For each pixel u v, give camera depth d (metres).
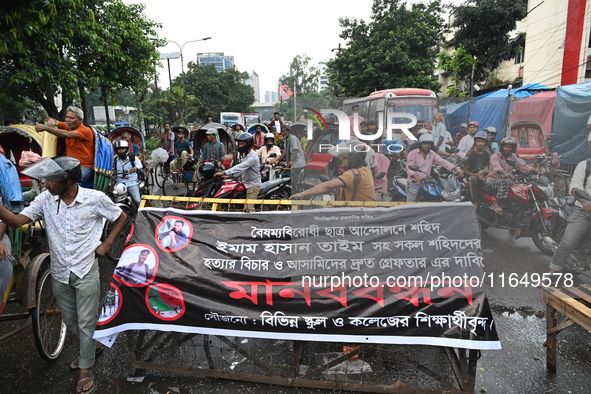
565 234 3.02
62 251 2.66
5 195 3.49
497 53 19.80
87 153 4.89
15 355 3.21
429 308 2.57
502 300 3.80
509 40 20.28
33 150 6.53
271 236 2.89
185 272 2.80
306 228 2.76
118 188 5.75
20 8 6.68
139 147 10.42
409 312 2.57
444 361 2.88
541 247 3.07
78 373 2.95
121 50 14.62
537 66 18.81
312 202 2.75
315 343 3.10
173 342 2.91
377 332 2.57
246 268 2.79
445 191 2.78
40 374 2.94
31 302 2.83
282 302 2.67
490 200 2.84
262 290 2.70
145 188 8.29
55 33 9.81
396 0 25.20
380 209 2.75
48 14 7.09
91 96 48.78
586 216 2.98
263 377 2.65
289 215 2.97
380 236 2.73
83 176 4.88
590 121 2.79
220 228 2.98
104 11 13.67
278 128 14.70
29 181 5.88
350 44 26.47
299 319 2.62
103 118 39.12
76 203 2.66
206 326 2.71
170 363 2.92
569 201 2.97
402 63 23.89
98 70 13.56
